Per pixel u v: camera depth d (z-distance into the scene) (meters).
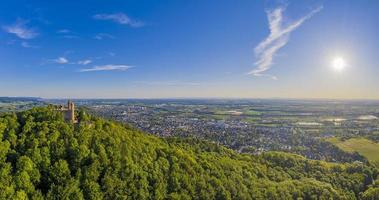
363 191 141.12
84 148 87.38
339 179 146.00
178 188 97.25
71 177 81.12
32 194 75.75
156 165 98.88
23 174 76.06
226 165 124.56
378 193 130.12
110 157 90.62
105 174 85.94
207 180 106.31
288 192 118.62
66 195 77.69
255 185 118.06
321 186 126.31
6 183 73.94
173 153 111.38
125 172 88.88
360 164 164.62
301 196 119.56
